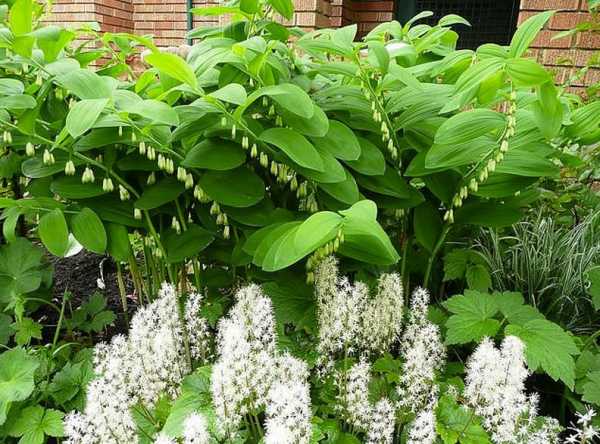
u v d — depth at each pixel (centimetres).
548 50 366
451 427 121
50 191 163
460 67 179
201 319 149
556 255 201
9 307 173
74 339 200
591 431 118
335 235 118
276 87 125
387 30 202
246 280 176
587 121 154
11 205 144
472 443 115
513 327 140
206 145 142
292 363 122
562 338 135
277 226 142
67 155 152
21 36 135
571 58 359
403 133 166
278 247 120
